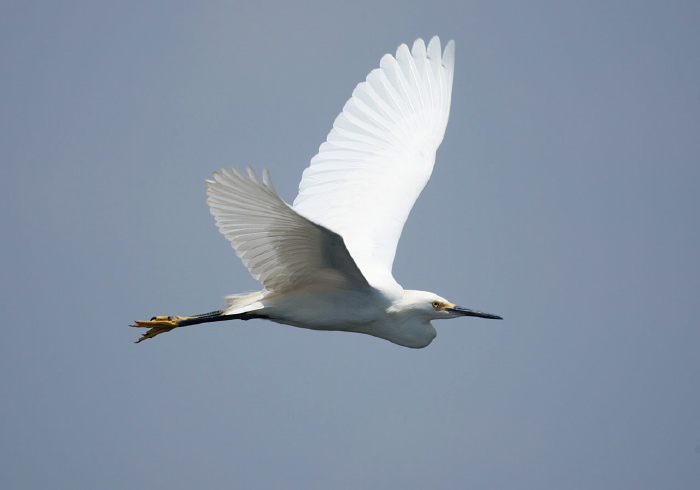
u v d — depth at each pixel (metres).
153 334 11.32
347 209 12.61
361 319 11.27
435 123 13.91
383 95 13.59
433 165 13.56
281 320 11.15
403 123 13.62
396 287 11.73
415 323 12.01
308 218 8.27
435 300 12.05
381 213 12.62
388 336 11.93
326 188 12.78
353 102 13.39
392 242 12.36
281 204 8.44
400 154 13.39
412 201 12.94
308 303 10.91
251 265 9.86
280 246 9.55
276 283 10.47
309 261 9.95
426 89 13.96
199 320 11.23
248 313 11.19
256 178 8.07
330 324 11.18
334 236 8.81
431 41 14.09
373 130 13.39
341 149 13.11
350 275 10.27
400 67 13.83
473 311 12.13
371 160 13.16
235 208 8.89
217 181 8.52
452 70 14.18
